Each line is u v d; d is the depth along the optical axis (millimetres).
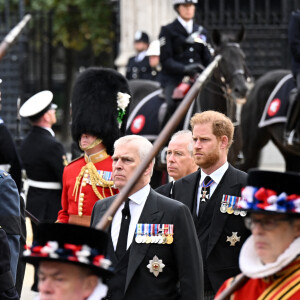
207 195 23406
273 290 15633
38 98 36031
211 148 23219
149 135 45312
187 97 21188
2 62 77750
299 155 48406
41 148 35406
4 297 21312
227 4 71938
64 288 15203
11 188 24047
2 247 21312
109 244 20906
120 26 73062
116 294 20469
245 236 22875
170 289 20484
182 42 43531
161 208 20828
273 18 71562
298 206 15344
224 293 15945
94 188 26391
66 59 97562
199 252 20766
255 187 15656
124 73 71125
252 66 70188
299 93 45344
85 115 27500
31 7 96375
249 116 48750
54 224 15258
